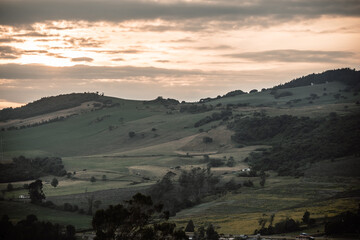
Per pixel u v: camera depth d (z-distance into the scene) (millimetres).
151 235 96875
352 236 177125
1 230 161500
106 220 96188
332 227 183625
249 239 178375
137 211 98875
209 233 179625
